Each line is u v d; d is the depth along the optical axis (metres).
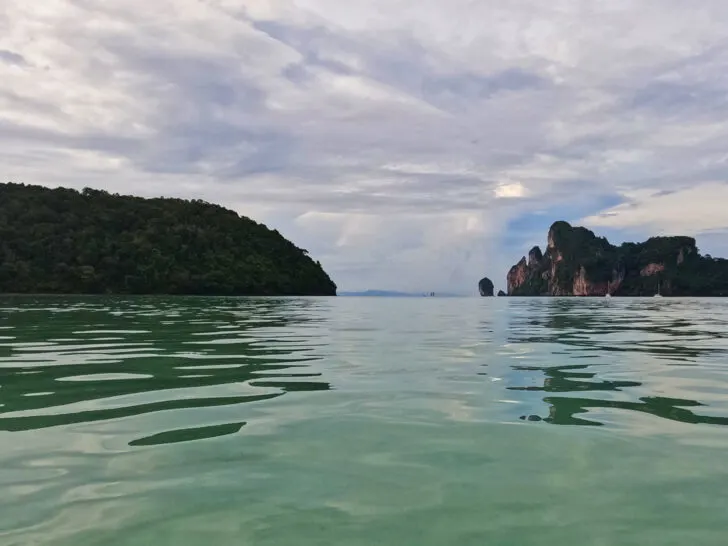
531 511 2.47
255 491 2.69
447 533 2.25
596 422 4.02
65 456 3.21
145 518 2.38
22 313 18.95
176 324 14.34
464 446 3.42
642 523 2.35
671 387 5.44
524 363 7.11
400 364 6.98
